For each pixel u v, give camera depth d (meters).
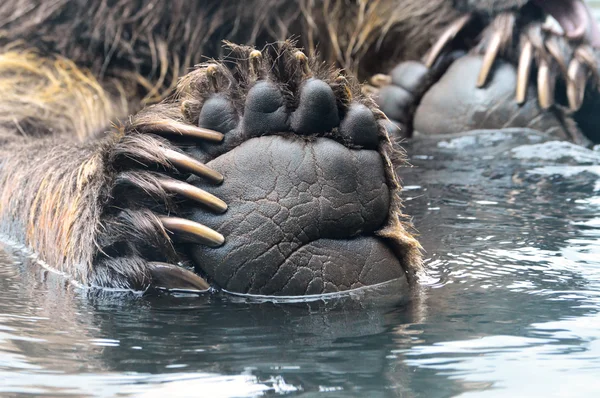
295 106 6.56
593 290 6.62
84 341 5.59
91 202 7.04
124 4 12.90
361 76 14.99
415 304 6.32
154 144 6.69
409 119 13.54
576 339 5.48
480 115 12.82
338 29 14.45
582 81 12.52
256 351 5.34
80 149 8.69
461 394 4.60
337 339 5.55
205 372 4.97
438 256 7.62
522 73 12.52
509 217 8.99
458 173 11.05
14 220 9.05
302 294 6.53
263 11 13.45
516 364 5.04
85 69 13.02
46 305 6.48
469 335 5.59
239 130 6.63
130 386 4.77
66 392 4.69
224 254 6.52
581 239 8.12
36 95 12.09
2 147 10.66
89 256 6.92
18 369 5.05
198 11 13.19
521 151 12.02
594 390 4.64
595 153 11.97
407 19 14.52
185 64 13.23
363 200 6.59
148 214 6.70
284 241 6.49
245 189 6.52
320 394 4.61
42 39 12.93
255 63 6.67
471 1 13.30
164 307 6.37
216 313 6.20
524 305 6.25
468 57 13.21
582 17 12.84
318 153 6.48
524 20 13.04
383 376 4.87
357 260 6.68
